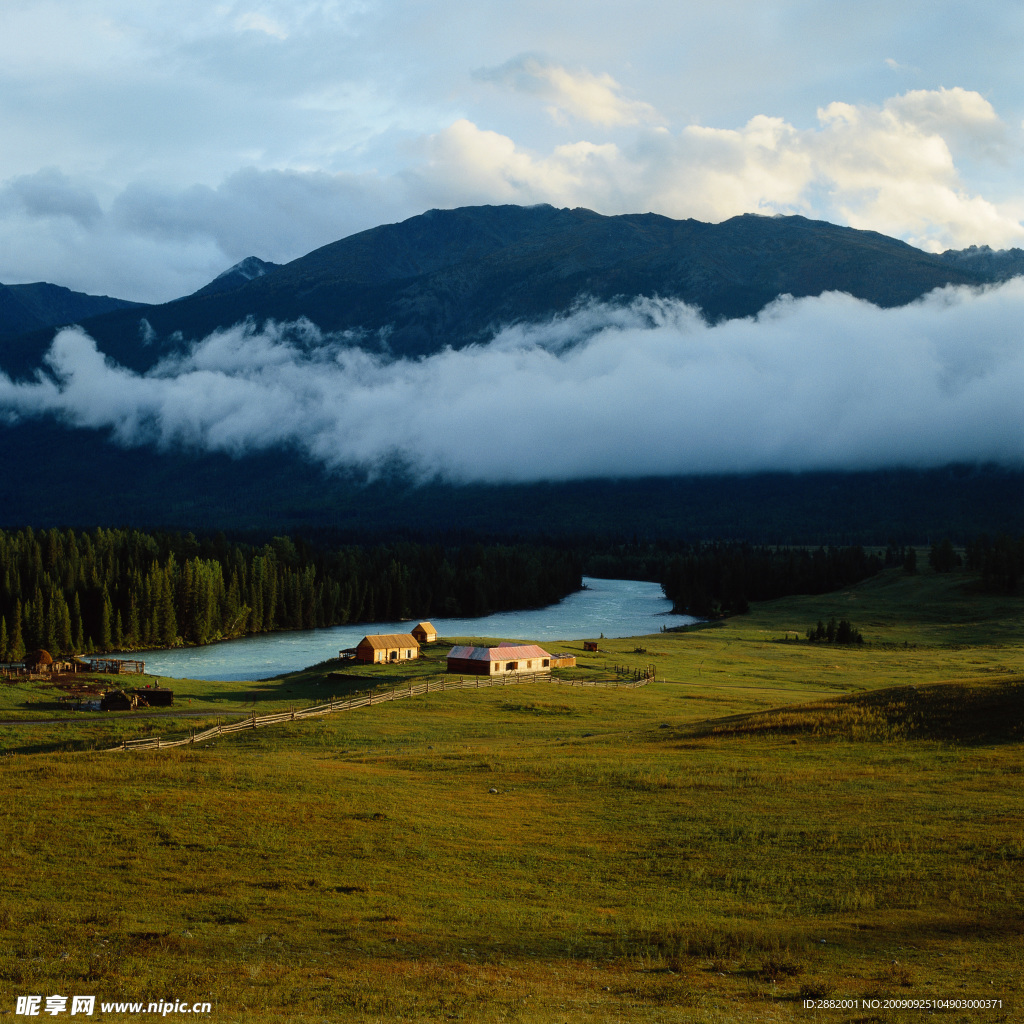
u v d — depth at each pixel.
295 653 179.00
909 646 165.00
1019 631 181.38
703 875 35.78
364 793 47.22
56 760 56.41
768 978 25.38
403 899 32.56
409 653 135.38
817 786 49.62
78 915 29.27
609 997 23.75
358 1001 22.98
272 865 35.59
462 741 72.69
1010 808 42.72
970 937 28.39
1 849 35.91
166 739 76.00
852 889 33.50
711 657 141.12
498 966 26.48
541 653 120.00
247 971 25.16
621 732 75.62
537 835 41.31
